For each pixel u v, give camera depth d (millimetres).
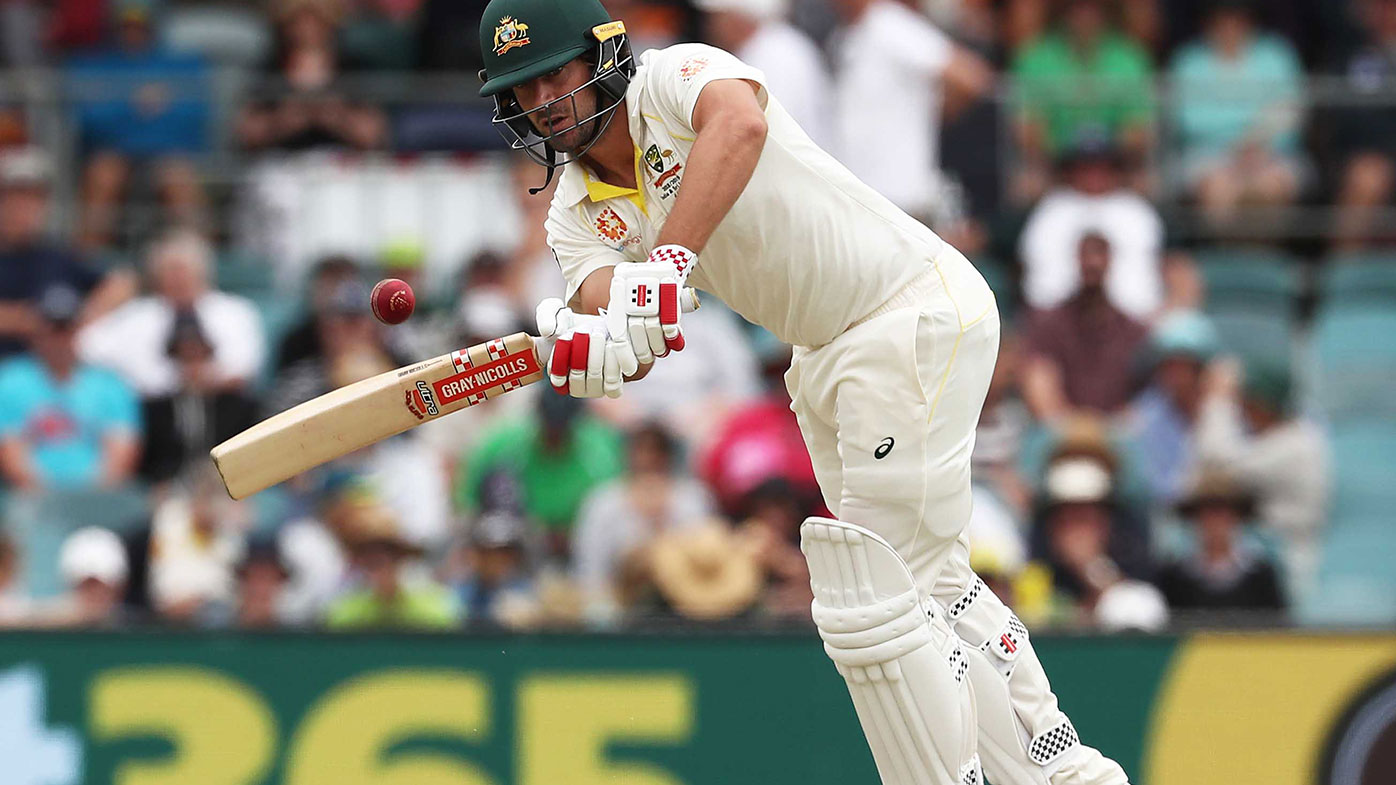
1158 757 17250
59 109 29922
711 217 11789
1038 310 27766
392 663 17703
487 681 17656
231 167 29516
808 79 28828
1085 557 23984
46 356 26891
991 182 29438
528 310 27594
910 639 12453
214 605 24312
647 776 17484
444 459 25953
